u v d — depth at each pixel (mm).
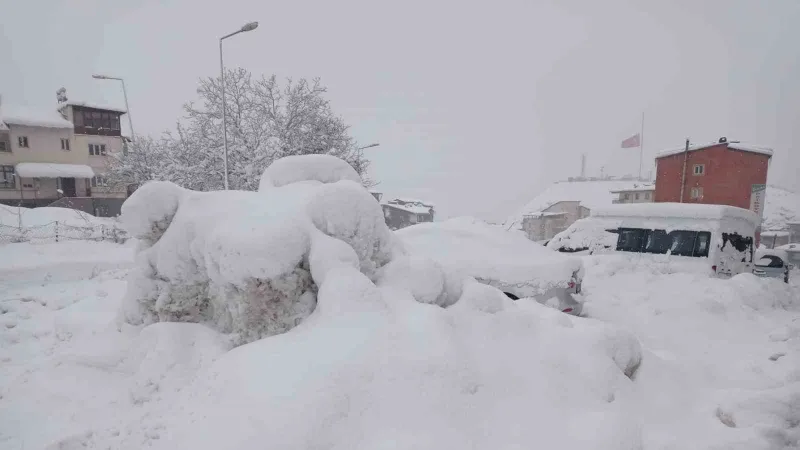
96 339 4242
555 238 12117
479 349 3160
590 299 7977
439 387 2635
